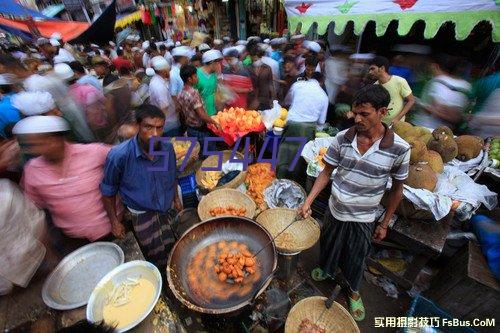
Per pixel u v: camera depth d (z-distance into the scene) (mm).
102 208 2168
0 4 10023
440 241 2344
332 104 5074
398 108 3404
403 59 5133
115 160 1909
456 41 4988
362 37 5895
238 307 1672
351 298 2537
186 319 2355
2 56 3576
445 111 3590
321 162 3037
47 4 15938
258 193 3408
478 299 2090
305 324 1982
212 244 2229
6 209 1464
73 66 4648
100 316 1579
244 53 6438
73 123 2838
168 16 14984
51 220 2162
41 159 1836
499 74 3324
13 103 2365
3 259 1493
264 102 4934
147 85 4770
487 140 3225
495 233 2250
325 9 4145
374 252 2979
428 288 2660
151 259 2525
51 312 1647
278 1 9391
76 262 1932
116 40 14234
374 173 1834
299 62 5539
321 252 2594
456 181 2568
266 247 2105
